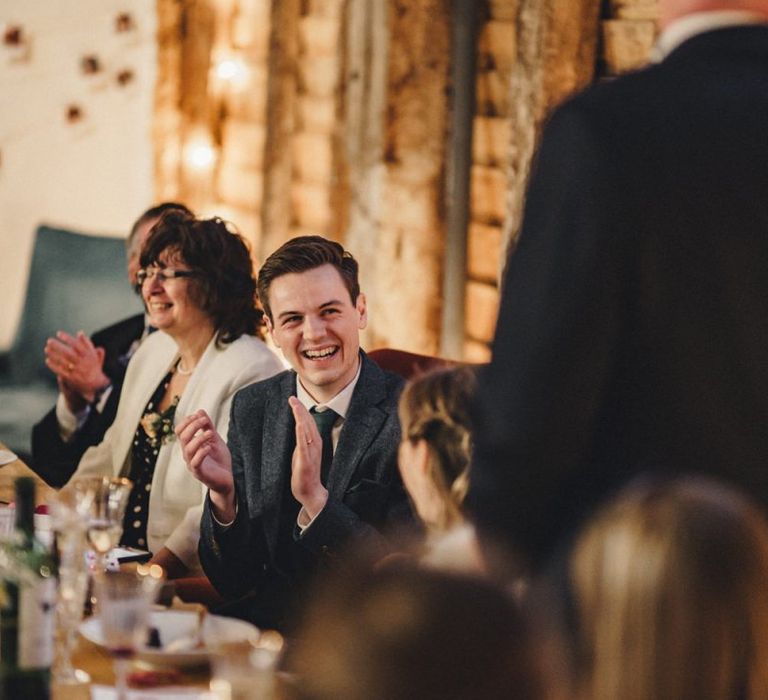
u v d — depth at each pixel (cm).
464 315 490
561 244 183
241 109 602
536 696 102
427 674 100
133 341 444
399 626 101
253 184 592
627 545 133
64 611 228
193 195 635
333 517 268
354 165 513
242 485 299
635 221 182
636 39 405
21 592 206
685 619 129
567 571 165
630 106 185
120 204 703
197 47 627
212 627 233
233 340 355
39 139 696
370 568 109
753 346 183
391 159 493
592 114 185
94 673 224
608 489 187
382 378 301
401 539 268
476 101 479
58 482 424
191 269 350
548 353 181
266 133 573
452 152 482
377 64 499
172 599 249
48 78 693
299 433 270
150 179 697
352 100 511
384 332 498
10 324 702
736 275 182
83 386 419
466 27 477
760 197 183
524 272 186
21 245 700
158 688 214
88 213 702
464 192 486
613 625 131
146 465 359
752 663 130
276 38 563
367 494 287
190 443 288
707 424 184
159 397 365
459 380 222
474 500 188
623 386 188
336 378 295
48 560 212
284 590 288
